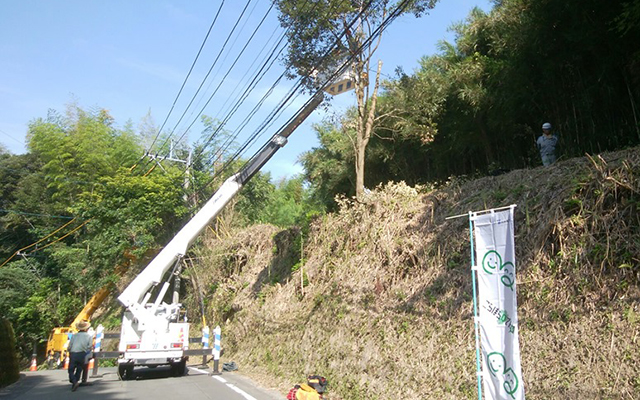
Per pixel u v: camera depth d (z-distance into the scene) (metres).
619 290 6.35
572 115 11.65
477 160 16.16
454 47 16.67
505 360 5.83
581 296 6.71
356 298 11.57
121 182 26.19
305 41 13.74
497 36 13.84
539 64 11.96
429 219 11.30
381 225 12.60
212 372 14.18
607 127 10.73
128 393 10.48
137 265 25.92
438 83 15.35
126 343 12.77
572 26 10.67
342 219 14.94
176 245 13.54
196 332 22.55
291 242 18.52
